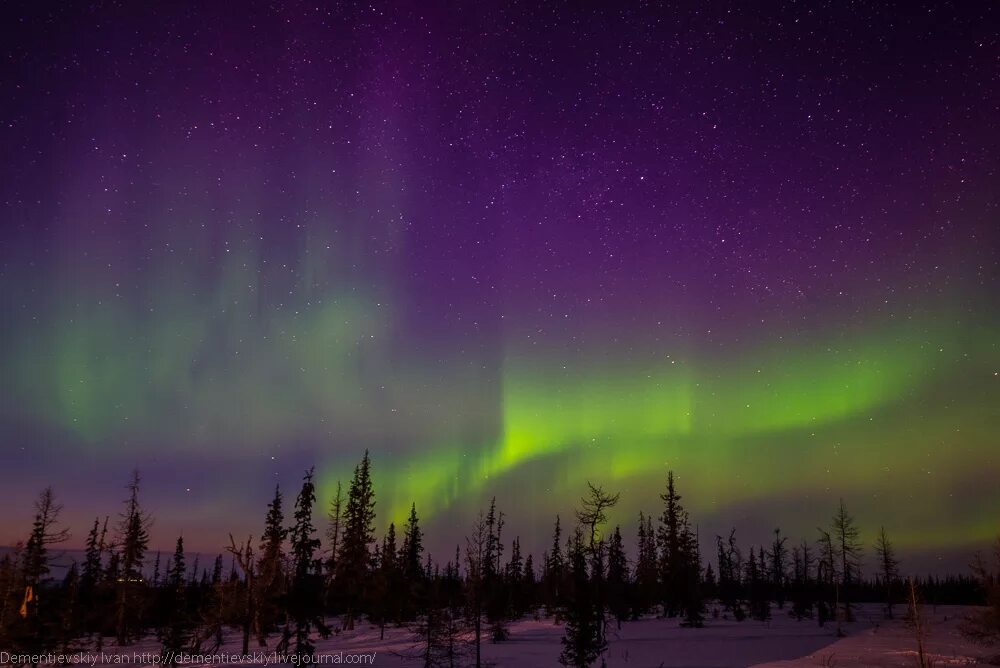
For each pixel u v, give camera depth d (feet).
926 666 121.60
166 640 143.43
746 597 299.99
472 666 126.00
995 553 131.85
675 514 255.70
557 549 288.92
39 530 143.33
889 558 282.97
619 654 142.00
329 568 123.44
